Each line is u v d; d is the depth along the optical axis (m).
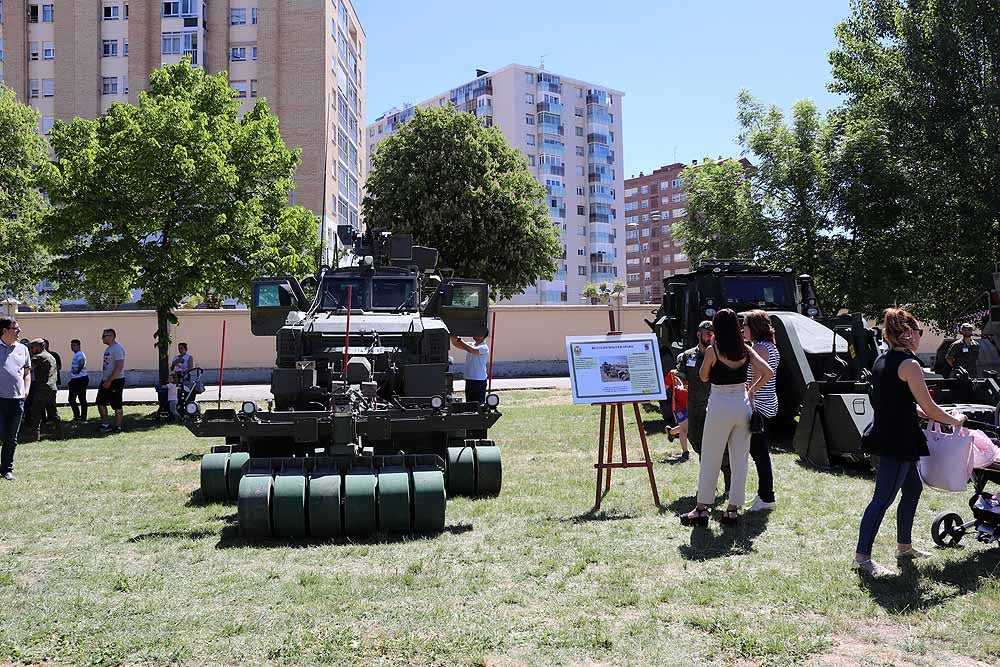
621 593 5.23
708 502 6.84
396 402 8.42
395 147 37.25
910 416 5.48
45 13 52.88
